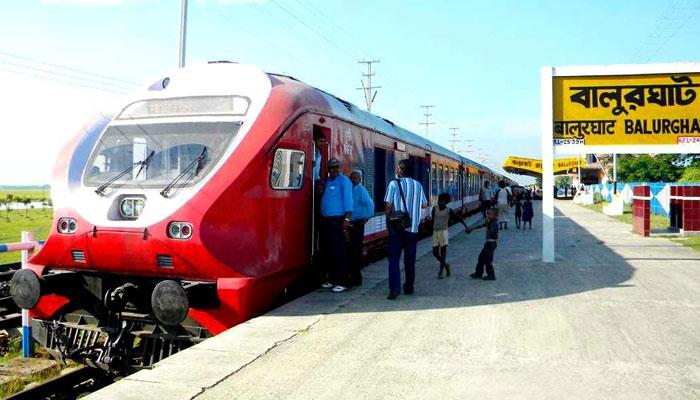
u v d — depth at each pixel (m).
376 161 11.10
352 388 4.21
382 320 6.24
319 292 7.80
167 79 7.26
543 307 6.89
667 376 4.47
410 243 7.59
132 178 6.47
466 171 26.45
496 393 4.12
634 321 6.19
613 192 34.38
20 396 5.85
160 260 6.04
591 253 12.23
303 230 7.39
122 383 4.27
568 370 4.61
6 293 8.68
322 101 8.19
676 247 13.30
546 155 10.93
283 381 4.35
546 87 10.95
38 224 34.81
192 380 4.33
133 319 6.27
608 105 10.92
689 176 41.12
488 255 8.87
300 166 7.32
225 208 6.02
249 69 7.15
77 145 7.00
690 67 10.73
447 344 5.33
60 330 6.57
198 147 6.46
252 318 6.24
